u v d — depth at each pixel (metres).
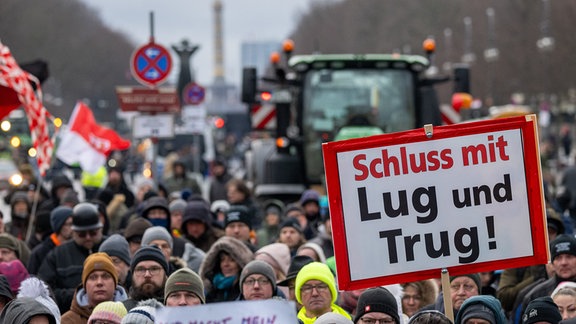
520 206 16.34
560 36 119.00
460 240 16.23
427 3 182.75
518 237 16.31
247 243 24.62
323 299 17.98
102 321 16.61
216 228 27.28
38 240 26.78
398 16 187.62
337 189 16.16
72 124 33.16
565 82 119.25
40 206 31.88
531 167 16.34
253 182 45.00
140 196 35.25
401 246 16.19
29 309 16.03
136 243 23.22
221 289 21.02
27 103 27.95
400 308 18.77
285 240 24.86
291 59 41.47
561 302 18.12
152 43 37.81
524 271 22.70
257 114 42.38
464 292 18.83
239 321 12.26
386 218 16.19
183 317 12.21
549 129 124.75
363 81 40.16
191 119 55.44
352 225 16.17
